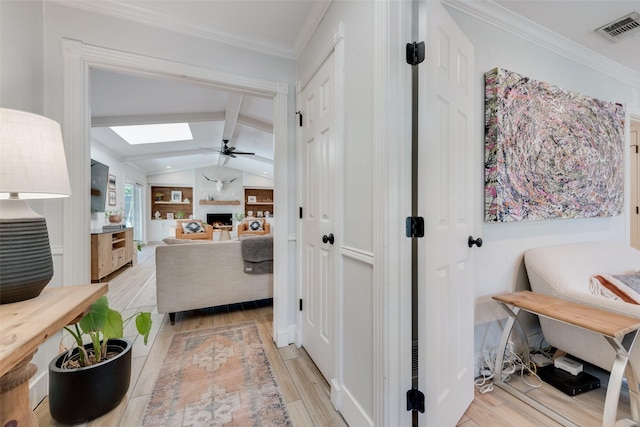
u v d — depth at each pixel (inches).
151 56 70.8
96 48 65.9
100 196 190.1
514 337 73.9
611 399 45.4
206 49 76.3
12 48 53.6
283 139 84.8
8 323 31.8
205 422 53.0
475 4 66.1
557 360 67.4
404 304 42.7
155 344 84.7
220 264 108.6
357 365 50.0
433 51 42.7
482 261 69.2
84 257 64.6
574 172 80.0
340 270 56.3
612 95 94.4
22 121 37.8
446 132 47.3
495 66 70.7
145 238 343.3
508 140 68.2
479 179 68.2
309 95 76.3
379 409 42.7
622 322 47.9
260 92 84.3
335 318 57.5
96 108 141.9
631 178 129.6
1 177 35.6
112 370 55.6
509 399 59.1
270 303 125.3
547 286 66.7
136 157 254.1
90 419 52.9
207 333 92.7
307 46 77.4
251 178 407.2
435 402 43.8
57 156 41.7
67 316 35.4
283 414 55.1
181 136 224.5
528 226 76.5
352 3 52.8
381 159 42.4
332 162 61.1
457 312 51.6
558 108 76.7
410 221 42.9
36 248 39.6
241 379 66.6
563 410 55.3
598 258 75.5
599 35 77.4
